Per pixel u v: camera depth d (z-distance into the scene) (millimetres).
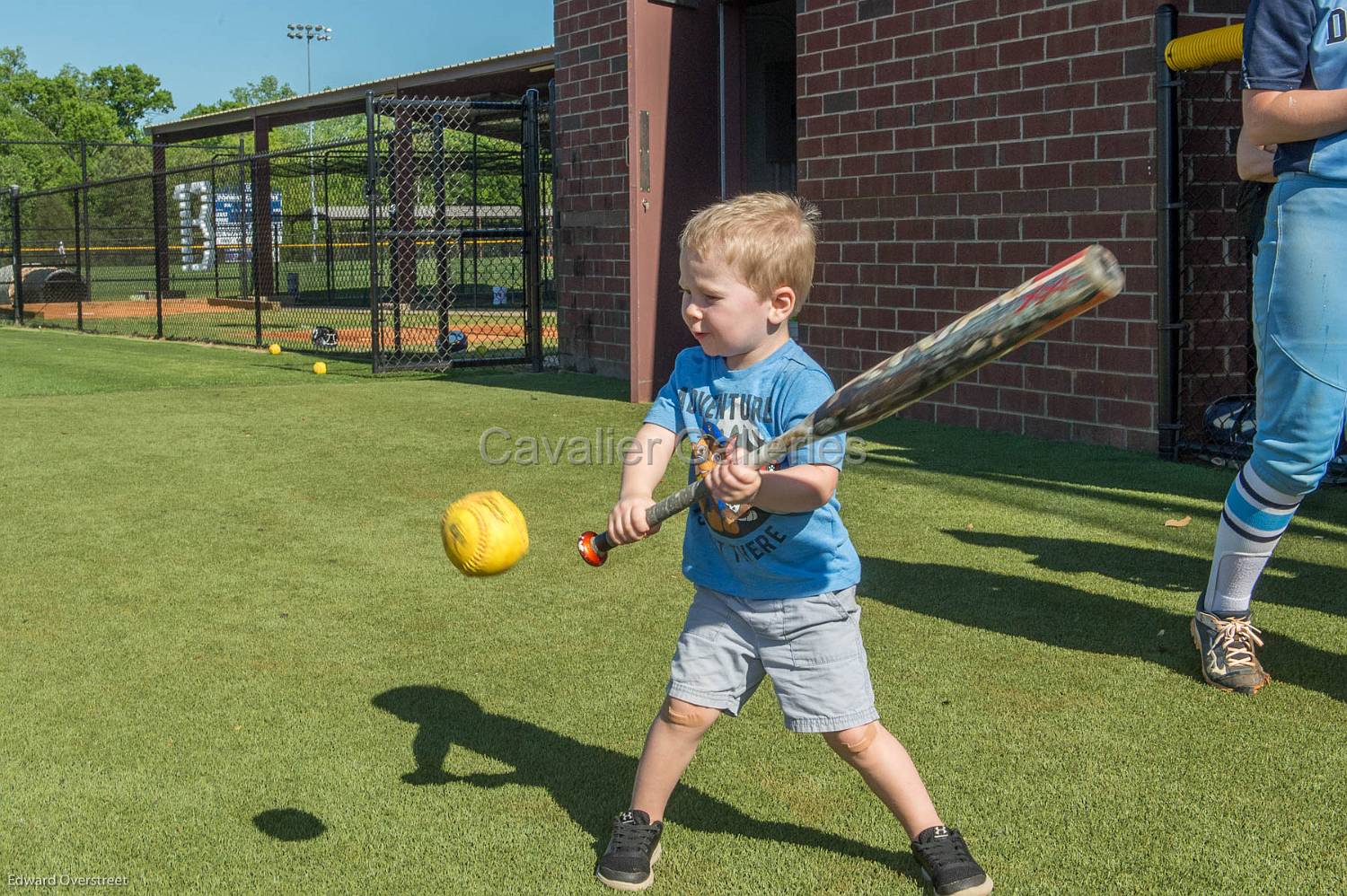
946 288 7316
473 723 2896
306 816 2428
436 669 3262
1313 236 2871
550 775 2617
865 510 5055
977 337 1714
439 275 11695
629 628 3604
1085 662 3262
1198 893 2113
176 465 6172
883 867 2232
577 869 2227
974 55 6984
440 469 6082
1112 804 2443
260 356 12742
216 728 2867
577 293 10758
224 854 2279
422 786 2559
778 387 2189
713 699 2213
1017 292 1684
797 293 2184
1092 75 6387
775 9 10445
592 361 10680
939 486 5535
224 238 27562
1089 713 2914
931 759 2662
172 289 27016
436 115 11531
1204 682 3105
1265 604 3719
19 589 4016
